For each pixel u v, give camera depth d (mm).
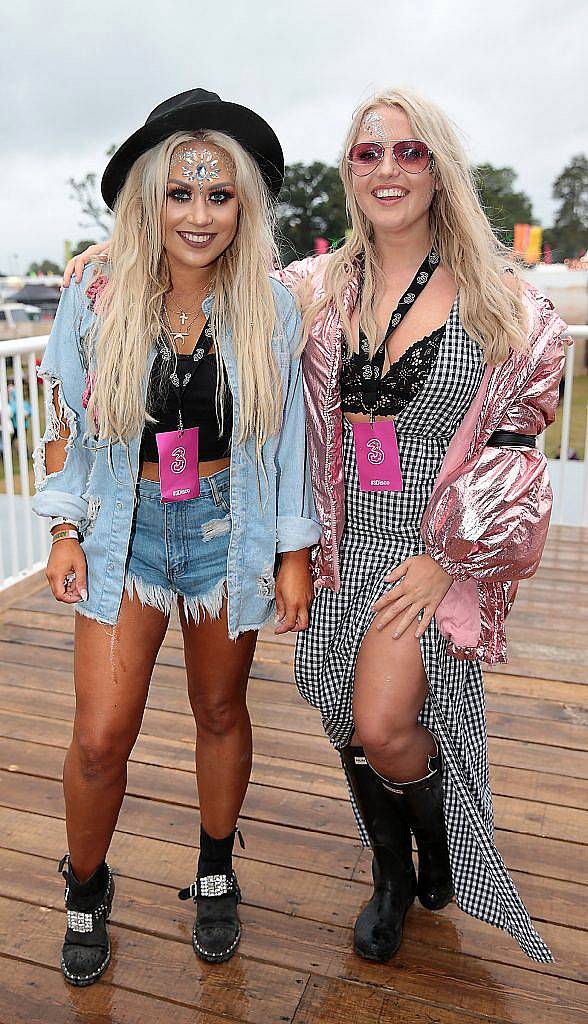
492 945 1752
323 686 1679
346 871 1955
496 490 1466
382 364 1505
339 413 1553
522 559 1504
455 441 1526
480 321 1437
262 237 1484
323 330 1521
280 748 2443
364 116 1447
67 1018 1562
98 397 1416
